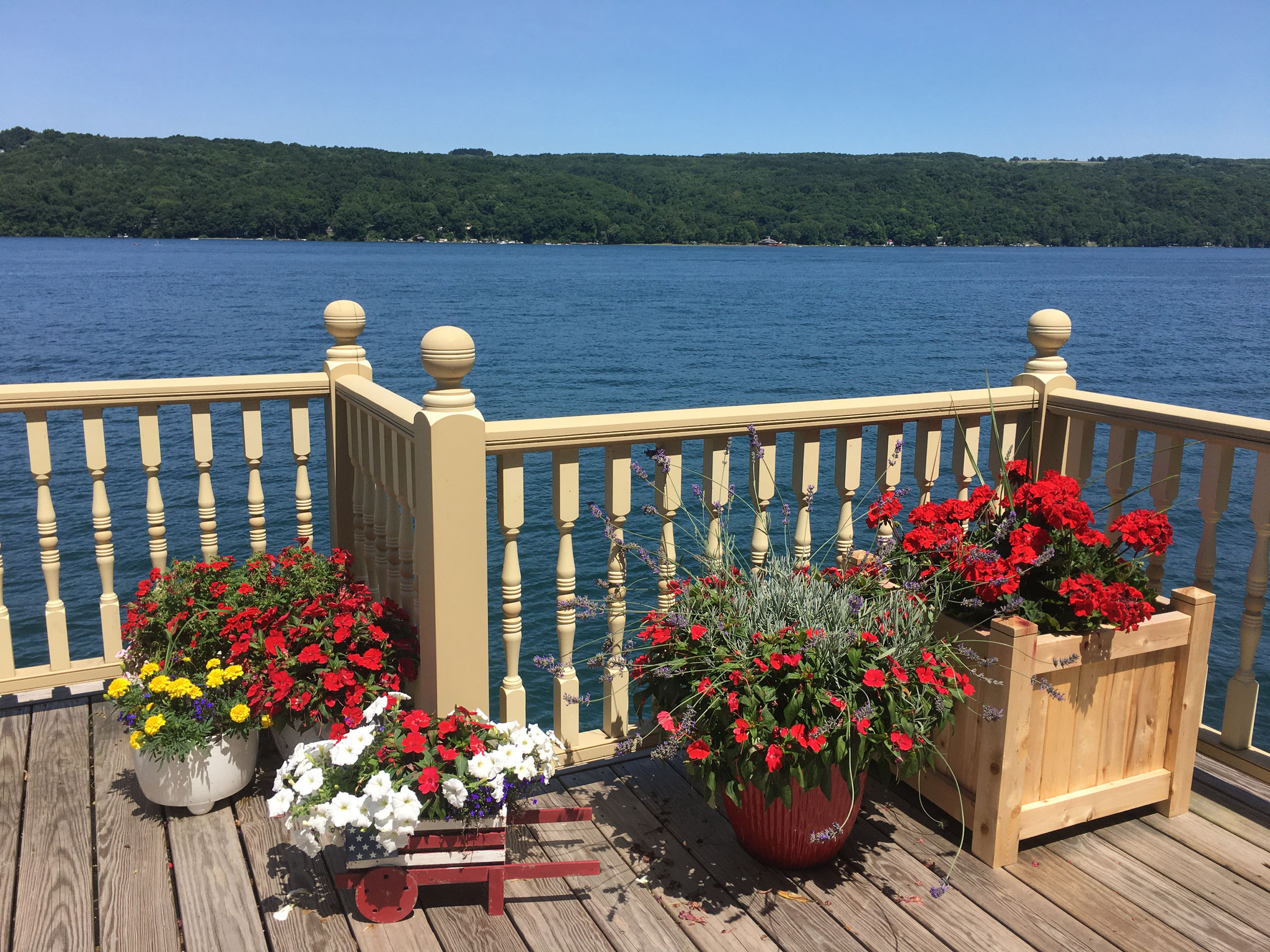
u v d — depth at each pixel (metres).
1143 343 37.22
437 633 2.21
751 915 1.97
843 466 2.69
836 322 47.38
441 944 1.87
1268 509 2.39
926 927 1.93
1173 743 2.32
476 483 2.16
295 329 38.91
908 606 2.07
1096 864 2.16
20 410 2.72
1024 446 3.05
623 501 2.39
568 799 2.43
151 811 2.35
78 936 1.87
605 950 1.86
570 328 42.47
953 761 2.23
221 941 1.86
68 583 9.96
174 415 18.81
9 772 2.53
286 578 2.67
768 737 1.86
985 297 65.69
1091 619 2.08
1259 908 2.01
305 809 1.87
